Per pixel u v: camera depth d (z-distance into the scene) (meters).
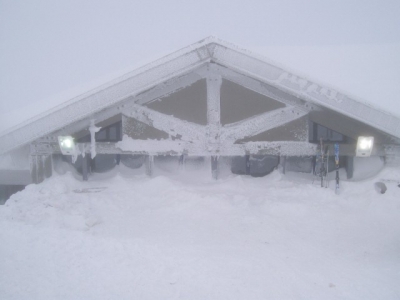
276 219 6.01
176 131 7.91
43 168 7.95
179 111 7.87
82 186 7.77
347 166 7.98
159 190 7.38
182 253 4.76
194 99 7.80
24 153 8.25
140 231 5.55
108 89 7.45
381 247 5.04
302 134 7.73
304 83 7.16
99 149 7.98
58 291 3.94
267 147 7.81
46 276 4.25
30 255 4.77
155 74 7.41
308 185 7.14
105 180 8.17
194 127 7.88
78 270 4.38
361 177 7.71
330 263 4.55
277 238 5.31
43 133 7.66
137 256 4.70
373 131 7.38
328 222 5.89
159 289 3.94
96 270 4.37
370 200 6.48
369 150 7.13
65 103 7.50
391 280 4.10
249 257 4.67
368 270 4.35
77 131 7.95
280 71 7.20
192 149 7.93
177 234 5.42
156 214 6.34
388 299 3.73
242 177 8.05
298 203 6.39
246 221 5.91
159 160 8.73
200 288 3.95
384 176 7.11
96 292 3.91
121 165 8.77
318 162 8.25
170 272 4.29
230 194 7.02
